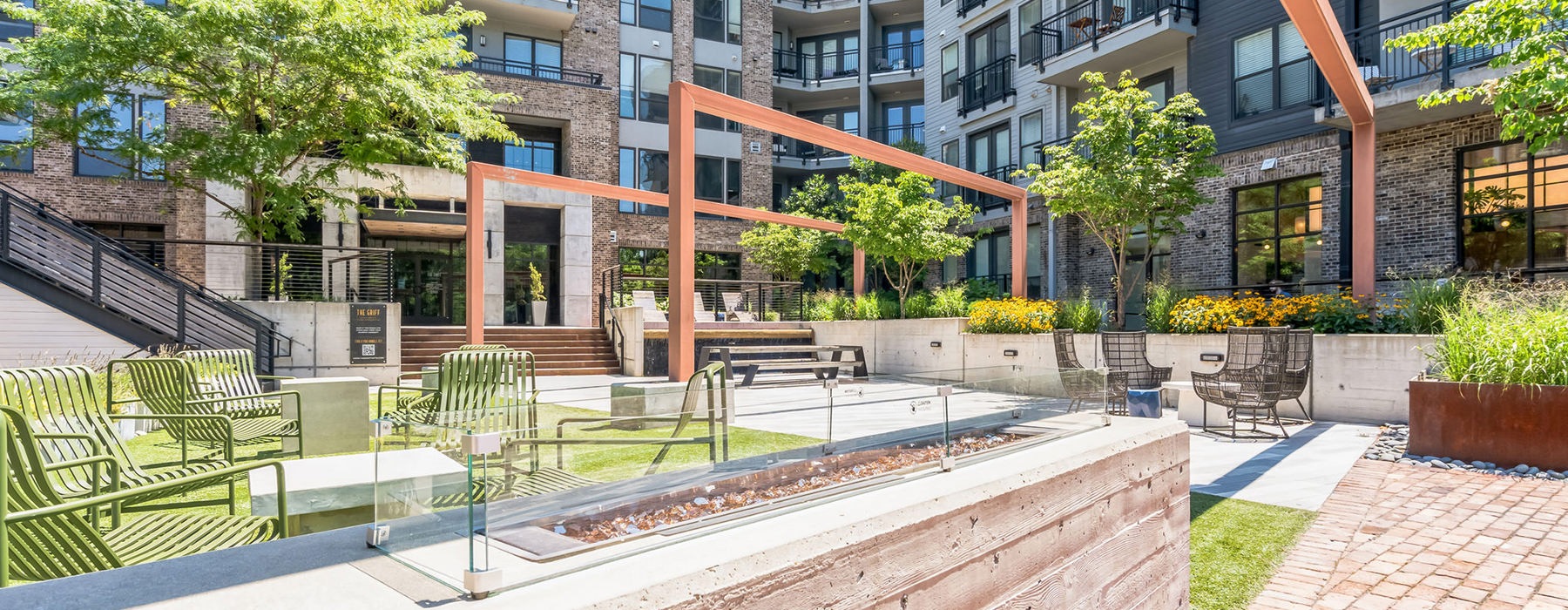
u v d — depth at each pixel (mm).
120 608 1026
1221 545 3730
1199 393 7445
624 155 22953
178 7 11594
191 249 16047
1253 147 14648
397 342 12656
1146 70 17359
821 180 25000
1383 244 12703
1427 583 3221
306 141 12461
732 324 16062
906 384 2109
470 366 5844
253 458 5359
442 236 19688
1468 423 5773
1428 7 11133
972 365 12781
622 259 22406
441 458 1174
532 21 22016
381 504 1309
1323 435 7195
